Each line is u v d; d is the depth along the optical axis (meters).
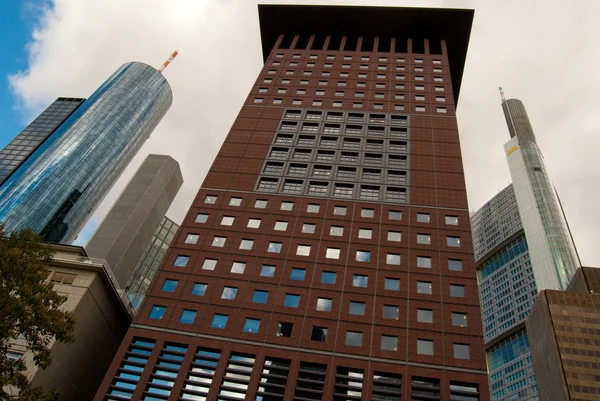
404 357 40.25
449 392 37.78
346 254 49.06
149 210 145.12
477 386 38.12
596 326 84.19
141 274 156.75
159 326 43.81
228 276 47.69
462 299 44.12
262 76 78.25
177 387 39.28
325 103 70.94
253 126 67.44
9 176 167.75
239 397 38.75
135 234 137.88
